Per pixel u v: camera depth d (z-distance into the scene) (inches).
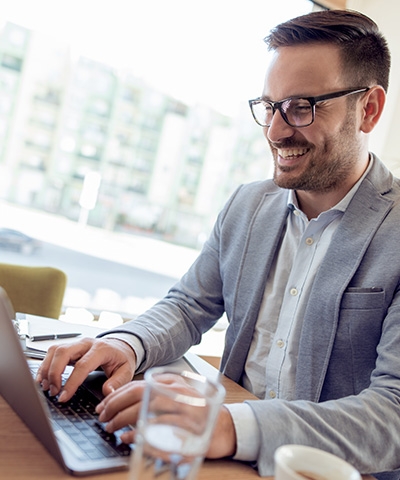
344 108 48.4
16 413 30.7
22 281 68.9
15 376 28.7
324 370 47.1
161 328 48.4
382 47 51.1
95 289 111.6
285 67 48.3
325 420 32.4
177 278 116.7
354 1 102.4
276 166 51.0
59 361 35.9
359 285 46.5
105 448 28.1
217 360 71.0
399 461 34.5
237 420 30.5
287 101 47.9
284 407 32.1
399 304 43.4
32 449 27.2
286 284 52.7
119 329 45.3
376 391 36.7
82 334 48.7
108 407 30.7
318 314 47.6
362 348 46.3
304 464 22.9
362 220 48.7
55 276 70.3
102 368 39.4
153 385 22.3
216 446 29.3
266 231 55.1
